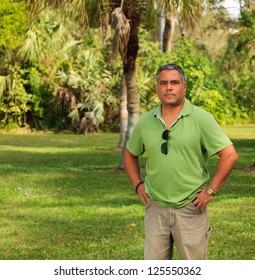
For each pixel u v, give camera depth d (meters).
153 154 4.47
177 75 4.42
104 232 7.95
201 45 38.84
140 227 8.26
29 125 33.09
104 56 30.88
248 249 7.07
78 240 7.50
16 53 30.67
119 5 13.24
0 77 31.55
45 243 7.35
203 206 4.45
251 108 41.12
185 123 4.42
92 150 21.62
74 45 30.83
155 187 4.50
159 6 12.71
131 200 10.62
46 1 12.89
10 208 9.84
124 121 21.03
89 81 30.73
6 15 24.25
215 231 7.98
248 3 19.61
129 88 14.19
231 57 37.59
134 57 13.83
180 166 4.41
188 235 4.44
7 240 7.49
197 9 12.54
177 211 4.45
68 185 12.44
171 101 4.40
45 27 29.97
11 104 32.00
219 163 4.43
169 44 31.53
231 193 11.33
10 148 22.62
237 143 24.78
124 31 12.83
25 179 13.26
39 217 9.03
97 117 30.75
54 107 32.09
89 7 13.20
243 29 26.22
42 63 31.34
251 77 39.75
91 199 10.73
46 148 22.66
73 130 32.25
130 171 4.71
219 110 38.09
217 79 38.34
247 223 8.50
